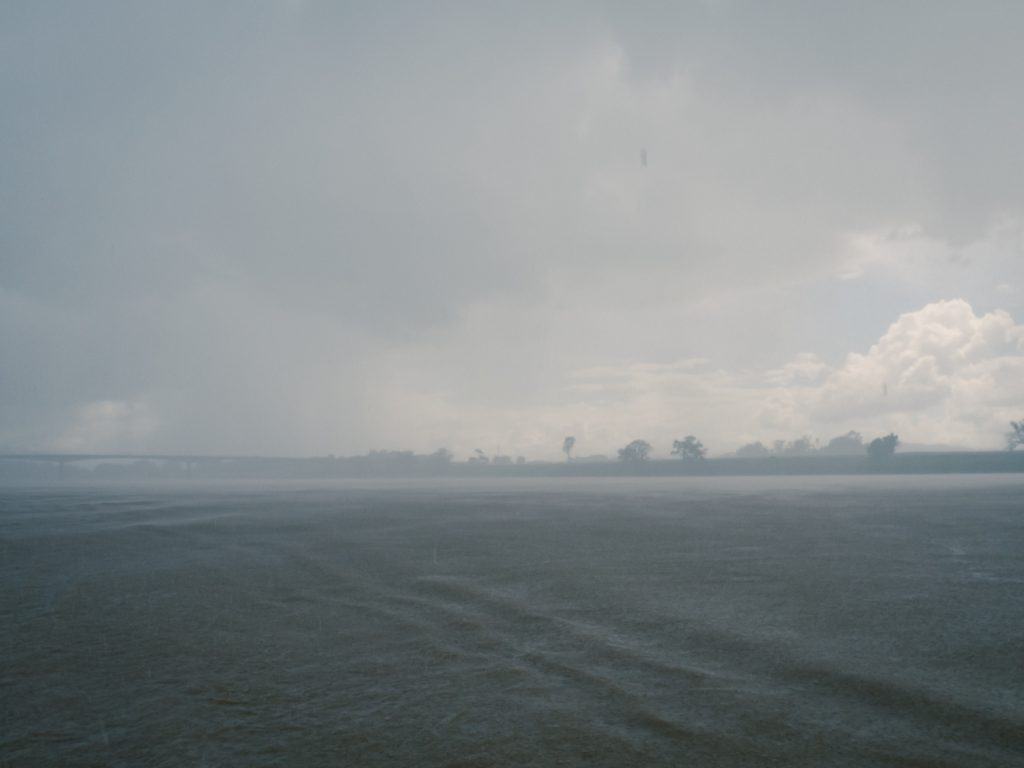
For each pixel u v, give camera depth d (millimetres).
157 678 6098
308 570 11938
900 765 4234
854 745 4527
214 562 13008
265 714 5230
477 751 4508
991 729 4766
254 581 10898
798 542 15195
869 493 37562
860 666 6203
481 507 28906
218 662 6551
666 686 5723
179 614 8586
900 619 7953
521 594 9586
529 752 4477
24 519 23688
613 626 7742
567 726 4902
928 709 5148
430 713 5188
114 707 5410
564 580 10680
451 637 7348
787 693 5527
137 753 4566
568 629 7625
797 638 7164
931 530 17484
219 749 4613
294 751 4562
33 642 7312
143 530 19422
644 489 50344
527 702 5391
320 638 7367
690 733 4750
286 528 19734
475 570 11719
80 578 11344
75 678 6117
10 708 5410
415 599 9328
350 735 4805
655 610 8523
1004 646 6801
